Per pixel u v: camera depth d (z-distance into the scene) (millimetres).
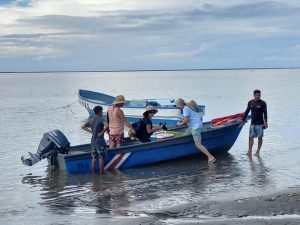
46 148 12258
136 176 11258
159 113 20953
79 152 12812
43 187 10531
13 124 25328
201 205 8227
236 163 12383
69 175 11648
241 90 63469
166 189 9797
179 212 7926
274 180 10188
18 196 9773
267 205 8023
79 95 27000
